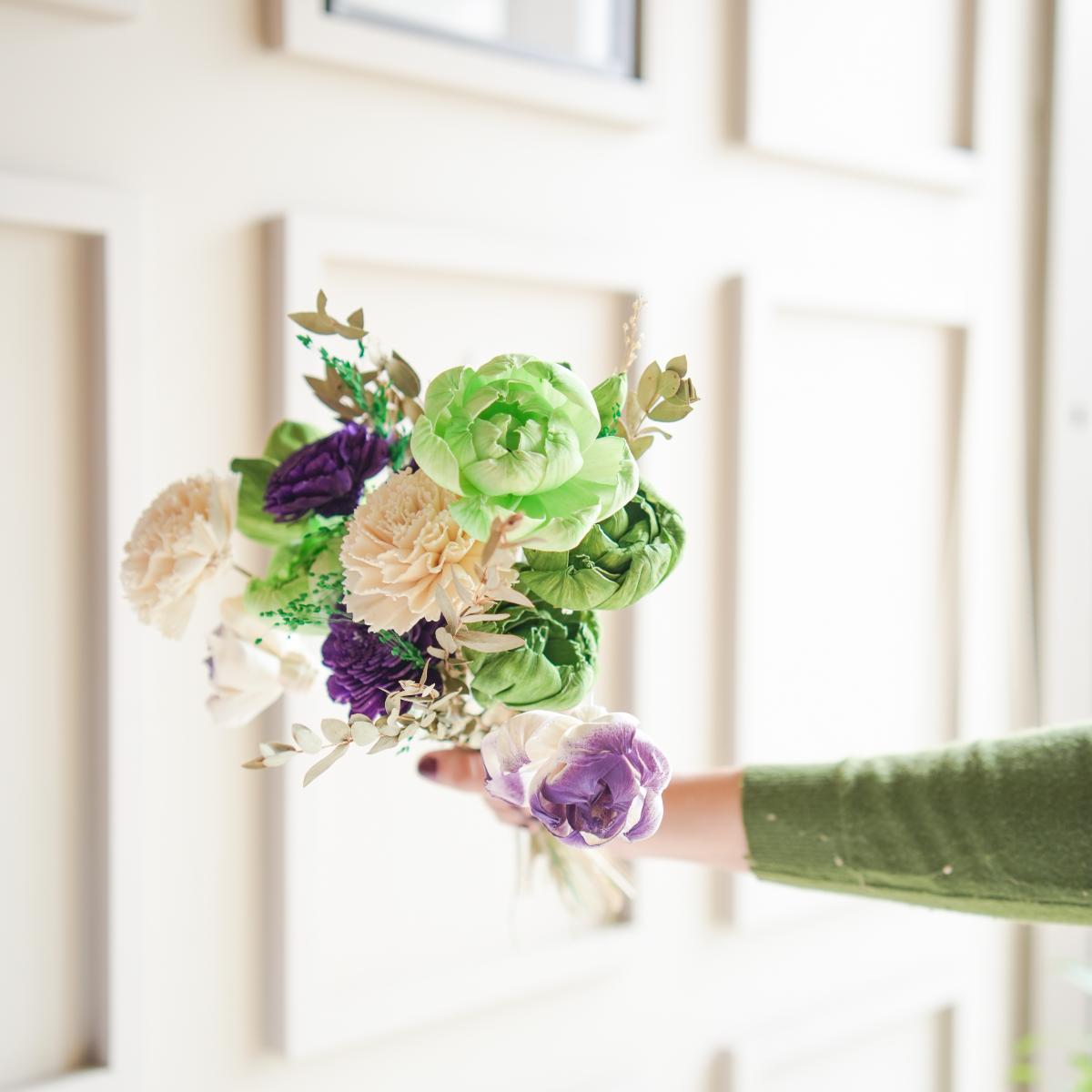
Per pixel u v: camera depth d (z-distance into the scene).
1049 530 1.54
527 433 0.54
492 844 1.16
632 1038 1.26
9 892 0.92
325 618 0.70
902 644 1.45
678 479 1.24
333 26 0.97
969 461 1.47
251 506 0.73
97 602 0.93
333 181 1.02
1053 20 1.49
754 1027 1.35
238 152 0.97
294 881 1.01
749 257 1.28
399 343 1.05
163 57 0.93
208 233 0.96
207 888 1.00
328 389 0.73
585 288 1.17
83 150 0.90
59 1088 0.92
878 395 1.41
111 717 0.92
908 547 1.45
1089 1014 1.60
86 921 0.96
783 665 1.34
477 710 0.70
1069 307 1.53
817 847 0.80
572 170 1.15
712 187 1.24
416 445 0.56
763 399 1.28
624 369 0.64
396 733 0.62
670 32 1.19
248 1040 1.04
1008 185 1.49
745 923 1.31
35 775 0.92
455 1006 1.11
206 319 0.97
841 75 1.31
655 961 1.27
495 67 1.06
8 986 0.92
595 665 0.66
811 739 1.37
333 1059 1.08
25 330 0.89
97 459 0.92
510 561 0.57
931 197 1.42
